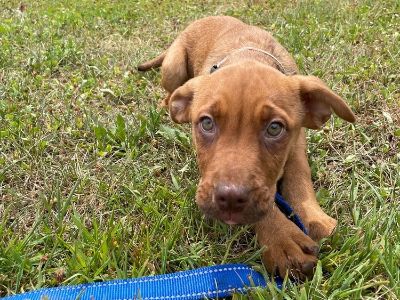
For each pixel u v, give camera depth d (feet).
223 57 1.35
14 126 1.38
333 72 1.68
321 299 0.83
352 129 1.35
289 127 0.95
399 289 0.82
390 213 1.01
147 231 0.99
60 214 1.05
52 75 1.75
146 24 2.40
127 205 1.13
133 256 0.95
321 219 1.02
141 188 1.16
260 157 0.90
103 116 1.50
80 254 0.93
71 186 1.18
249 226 1.02
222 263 0.93
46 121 1.43
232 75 0.98
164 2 2.87
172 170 1.24
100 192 1.15
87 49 1.96
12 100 1.54
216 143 0.92
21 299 0.83
